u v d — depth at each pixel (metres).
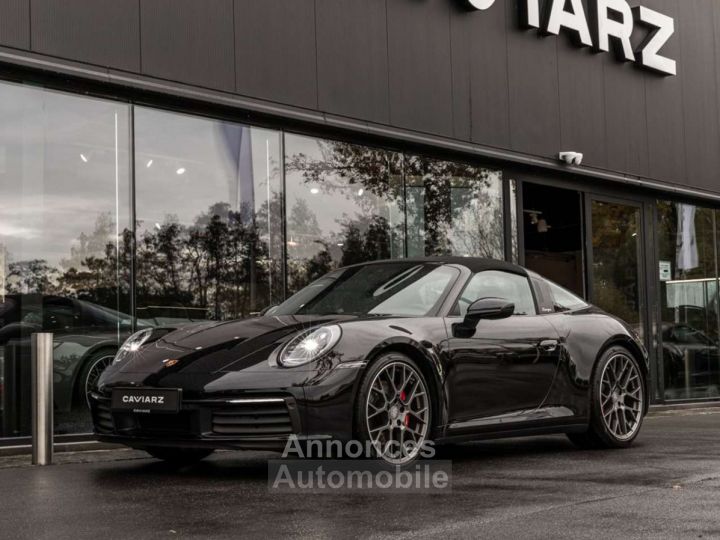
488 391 5.25
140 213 7.32
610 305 11.62
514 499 3.89
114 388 4.69
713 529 3.24
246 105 7.78
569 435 6.09
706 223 13.05
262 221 8.10
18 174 6.71
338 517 3.50
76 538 3.13
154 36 7.30
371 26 8.86
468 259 5.77
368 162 9.00
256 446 4.35
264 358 4.53
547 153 10.58
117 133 7.23
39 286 6.76
